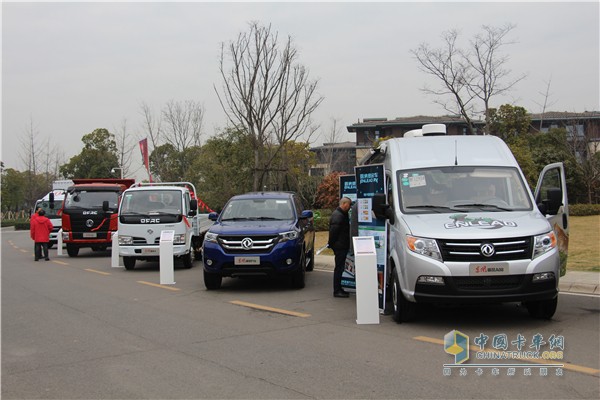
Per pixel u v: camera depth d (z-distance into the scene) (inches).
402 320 316.2
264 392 205.9
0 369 241.3
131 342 285.0
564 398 193.9
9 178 2385.6
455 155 354.9
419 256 288.4
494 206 325.4
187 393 206.7
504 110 1441.9
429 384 211.0
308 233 533.0
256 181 846.5
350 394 201.6
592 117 1425.9
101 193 827.4
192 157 1529.3
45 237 778.2
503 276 279.0
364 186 379.9
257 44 849.5
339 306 378.3
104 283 516.4
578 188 1311.5
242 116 858.8
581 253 612.4
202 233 711.7
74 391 211.9
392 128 2106.3
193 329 312.0
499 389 204.5
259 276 438.9
